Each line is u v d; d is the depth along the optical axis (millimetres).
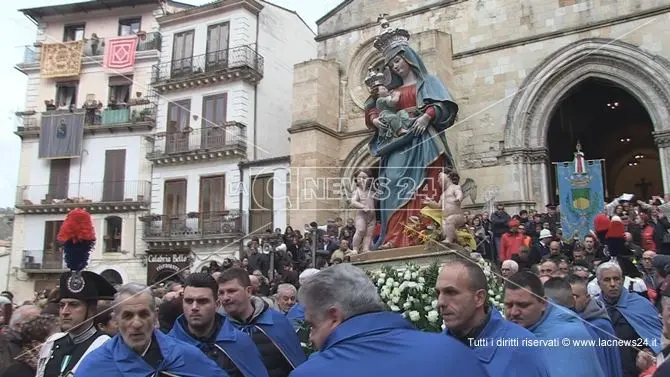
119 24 37156
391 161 10789
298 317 8148
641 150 33094
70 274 5797
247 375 5484
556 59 23641
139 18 36875
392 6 27812
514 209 23266
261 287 12406
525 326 5098
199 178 31953
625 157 33750
